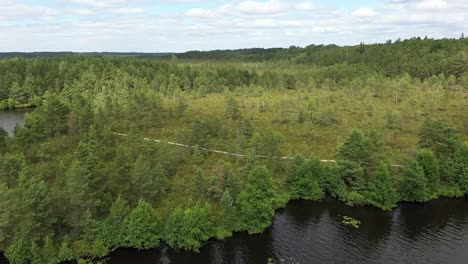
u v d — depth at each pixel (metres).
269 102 168.00
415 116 146.00
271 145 105.94
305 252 73.44
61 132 117.81
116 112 138.00
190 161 105.06
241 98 191.25
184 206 80.12
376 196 91.38
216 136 122.62
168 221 74.88
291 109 149.50
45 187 72.25
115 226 72.69
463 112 150.00
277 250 74.06
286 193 95.19
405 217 87.31
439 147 104.06
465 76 187.00
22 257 65.12
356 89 190.38
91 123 115.69
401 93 180.50
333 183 95.88
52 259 66.69
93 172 80.62
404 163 102.12
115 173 80.50
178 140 116.94
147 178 81.88
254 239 77.69
